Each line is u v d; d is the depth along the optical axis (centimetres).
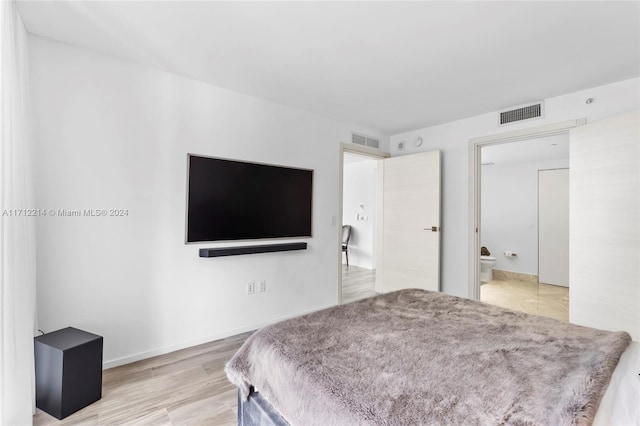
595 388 90
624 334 133
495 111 337
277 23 187
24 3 167
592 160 259
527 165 549
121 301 234
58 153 208
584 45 206
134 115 240
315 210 360
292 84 276
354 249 696
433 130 395
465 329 146
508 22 183
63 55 210
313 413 99
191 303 269
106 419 173
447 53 220
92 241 222
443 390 95
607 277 246
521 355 118
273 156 322
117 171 232
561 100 290
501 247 580
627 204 232
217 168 283
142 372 224
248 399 139
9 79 148
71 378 176
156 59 234
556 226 518
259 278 312
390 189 429
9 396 146
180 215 262
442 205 381
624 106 256
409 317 163
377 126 402
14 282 151
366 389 97
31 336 172
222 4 170
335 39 204
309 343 131
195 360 244
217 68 248
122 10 176
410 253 400
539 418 80
